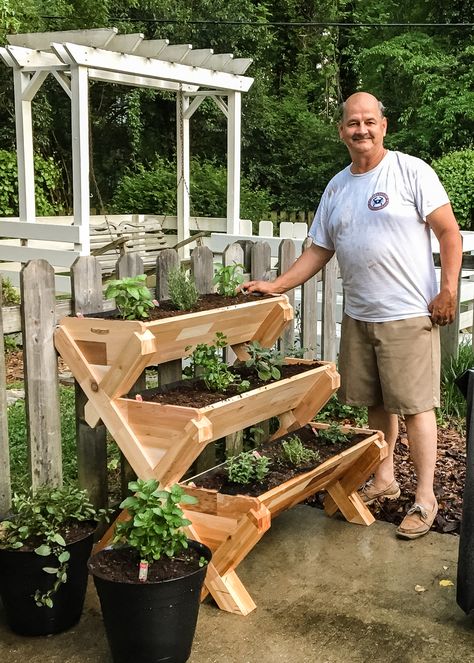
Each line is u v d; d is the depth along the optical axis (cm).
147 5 1522
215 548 282
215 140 1677
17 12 1092
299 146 1725
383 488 382
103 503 328
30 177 861
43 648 257
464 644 262
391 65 1764
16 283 895
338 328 612
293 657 253
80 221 786
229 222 974
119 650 238
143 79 915
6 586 257
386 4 1909
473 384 260
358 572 314
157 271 353
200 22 1467
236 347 370
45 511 269
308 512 379
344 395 366
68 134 1530
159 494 251
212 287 394
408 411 341
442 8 1795
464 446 470
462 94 1595
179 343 306
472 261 562
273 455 332
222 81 908
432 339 345
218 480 299
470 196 1159
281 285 379
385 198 333
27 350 287
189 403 290
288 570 316
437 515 368
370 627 272
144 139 1645
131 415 282
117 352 279
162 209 1316
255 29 1636
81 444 315
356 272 345
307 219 1449
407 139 1688
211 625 272
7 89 1302
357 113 332
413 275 336
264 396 316
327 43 1919
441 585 303
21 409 511
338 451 339
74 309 306
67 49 725
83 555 264
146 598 230
